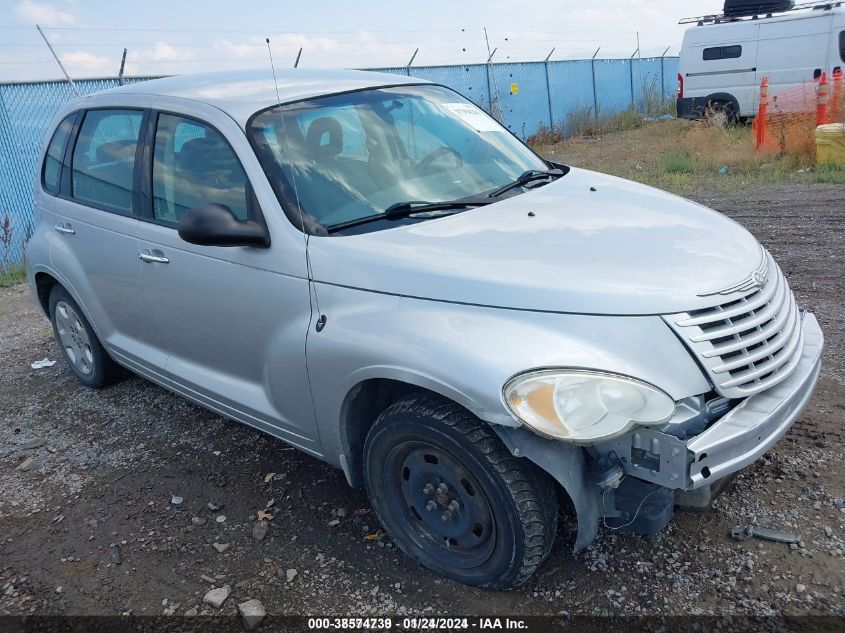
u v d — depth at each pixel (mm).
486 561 2922
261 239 3389
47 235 5102
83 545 3598
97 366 5242
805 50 15469
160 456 4387
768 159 12133
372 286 3055
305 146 3646
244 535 3545
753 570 2959
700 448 2545
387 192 3580
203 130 3832
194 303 3844
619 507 2805
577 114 22000
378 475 3168
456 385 2672
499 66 20141
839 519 3174
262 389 3686
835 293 5895
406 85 4430
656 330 2705
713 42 16906
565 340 2684
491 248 3070
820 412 4023
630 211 3516
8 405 5375
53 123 5246
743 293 2900
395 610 2971
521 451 2621
